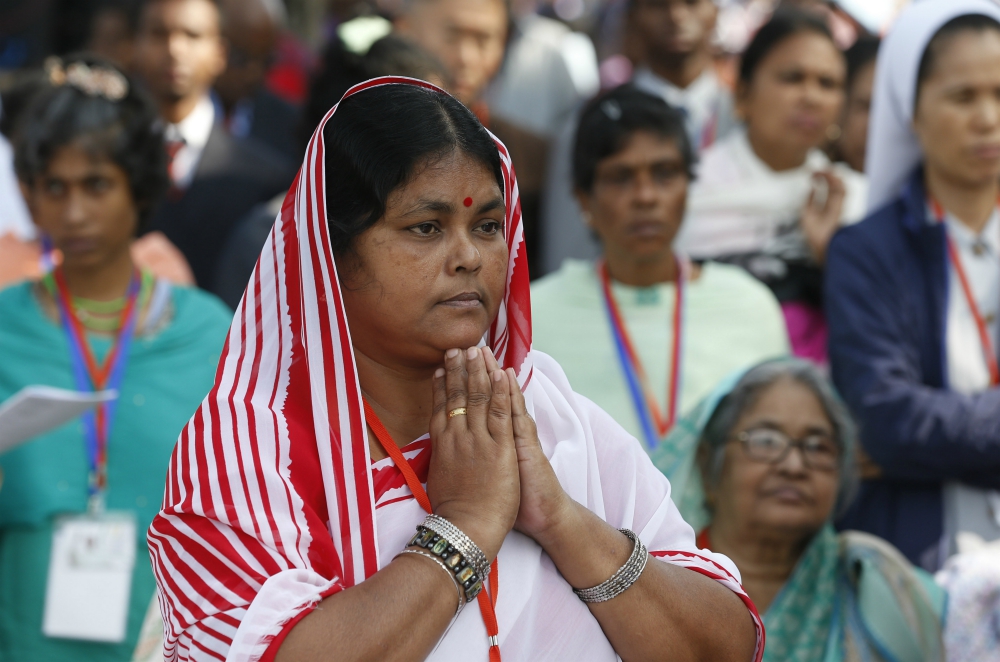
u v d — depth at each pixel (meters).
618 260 16.05
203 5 21.95
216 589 6.57
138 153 14.66
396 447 7.23
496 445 7.00
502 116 21.45
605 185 15.84
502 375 7.14
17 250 17.39
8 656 13.06
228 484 6.75
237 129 24.72
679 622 7.17
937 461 13.84
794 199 18.77
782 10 19.47
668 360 15.57
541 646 7.04
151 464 13.79
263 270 7.31
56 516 13.42
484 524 6.77
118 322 14.57
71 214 14.16
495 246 7.20
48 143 14.10
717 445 12.97
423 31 21.59
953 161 14.69
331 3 30.52
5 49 31.14
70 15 30.81
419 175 6.90
